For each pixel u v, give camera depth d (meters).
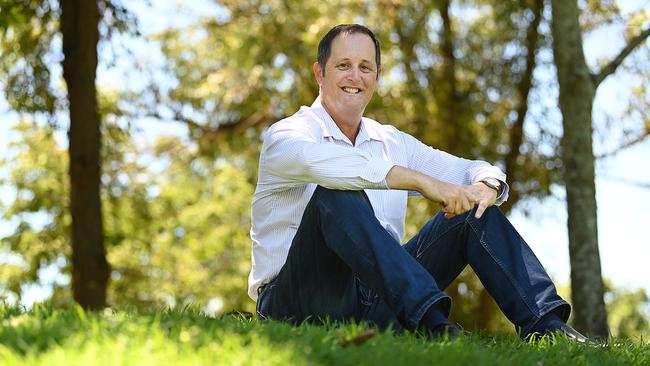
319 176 4.01
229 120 17.55
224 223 19.36
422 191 4.09
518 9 16.75
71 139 12.95
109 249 18.41
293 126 4.49
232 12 17.17
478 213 4.16
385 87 16.95
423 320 3.73
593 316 10.88
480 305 17.78
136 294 19.77
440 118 17.14
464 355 3.32
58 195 18.30
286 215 4.44
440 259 4.39
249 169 18.03
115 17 13.21
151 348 2.94
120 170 17.55
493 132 17.52
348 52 4.68
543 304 4.13
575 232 11.01
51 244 18.31
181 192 18.56
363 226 3.82
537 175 17.22
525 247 4.26
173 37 17.53
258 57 16.23
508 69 17.31
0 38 13.49
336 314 4.17
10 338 2.99
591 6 14.72
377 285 3.79
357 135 4.80
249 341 3.19
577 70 11.06
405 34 16.80
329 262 4.04
